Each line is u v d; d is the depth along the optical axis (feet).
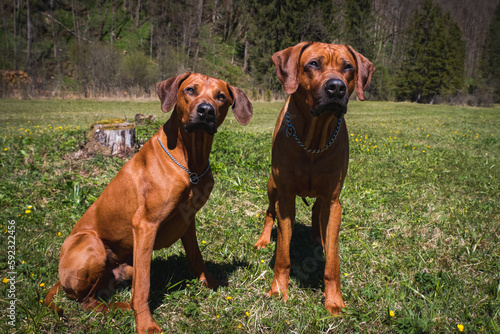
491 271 9.59
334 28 126.41
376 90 138.10
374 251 10.91
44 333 7.03
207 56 149.07
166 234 7.98
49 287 8.52
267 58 120.57
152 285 9.03
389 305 8.02
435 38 140.77
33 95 81.15
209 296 8.42
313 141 7.75
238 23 172.96
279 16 120.67
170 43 146.30
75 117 45.03
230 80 135.03
